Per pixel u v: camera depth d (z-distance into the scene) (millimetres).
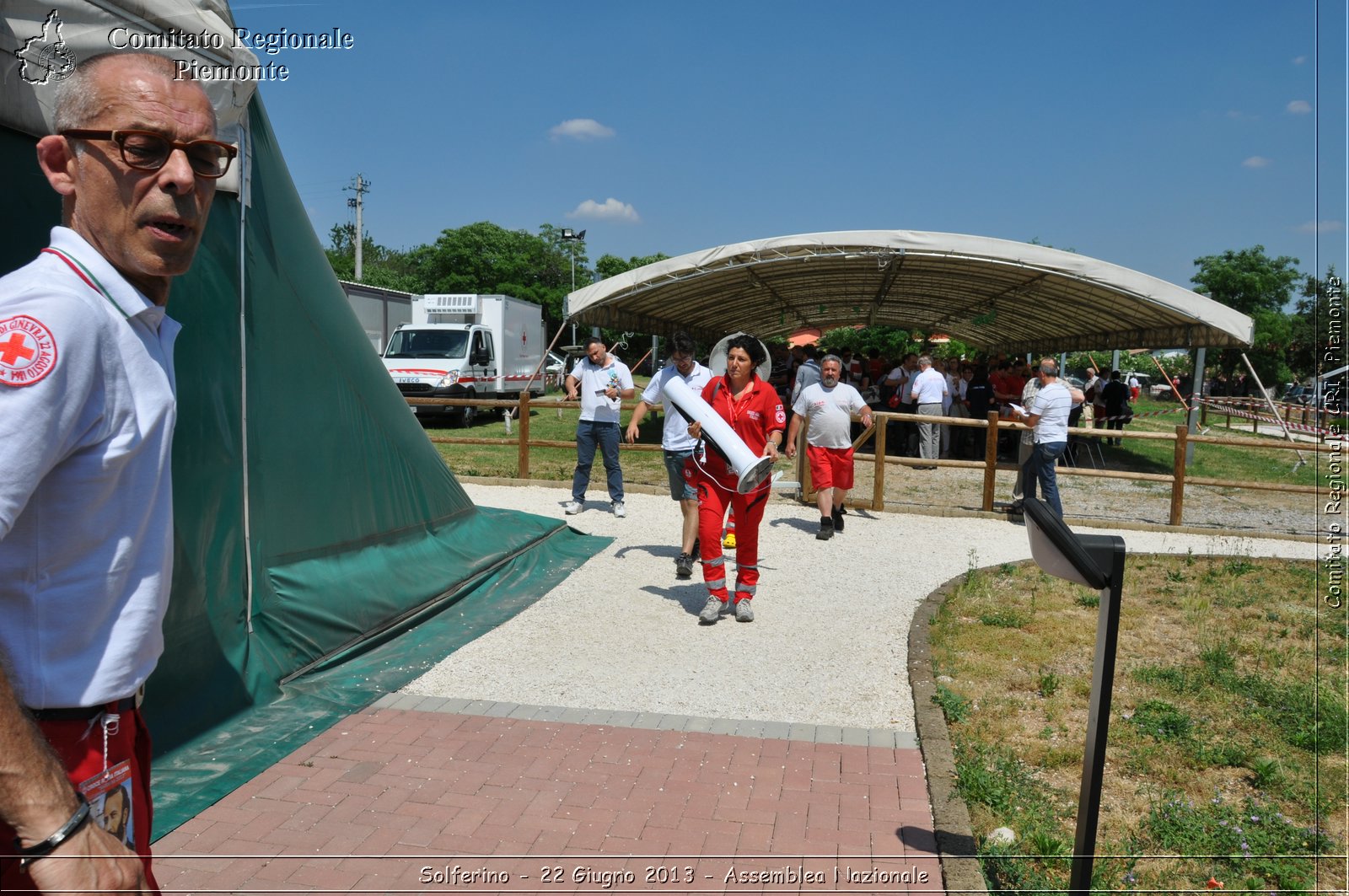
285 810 3486
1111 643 2578
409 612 5879
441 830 3363
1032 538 2678
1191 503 12758
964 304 22531
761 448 6215
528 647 5539
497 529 7812
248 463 4766
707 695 4820
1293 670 5449
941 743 4168
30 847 1280
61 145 1565
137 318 1570
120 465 1479
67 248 1521
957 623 6129
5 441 1282
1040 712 4676
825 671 5211
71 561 1451
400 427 6574
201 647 4254
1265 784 3984
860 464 16141
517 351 24719
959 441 19188
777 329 30812
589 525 9148
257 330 4945
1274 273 43750
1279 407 25422
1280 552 9172
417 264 76875
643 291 14445
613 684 4957
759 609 6453
